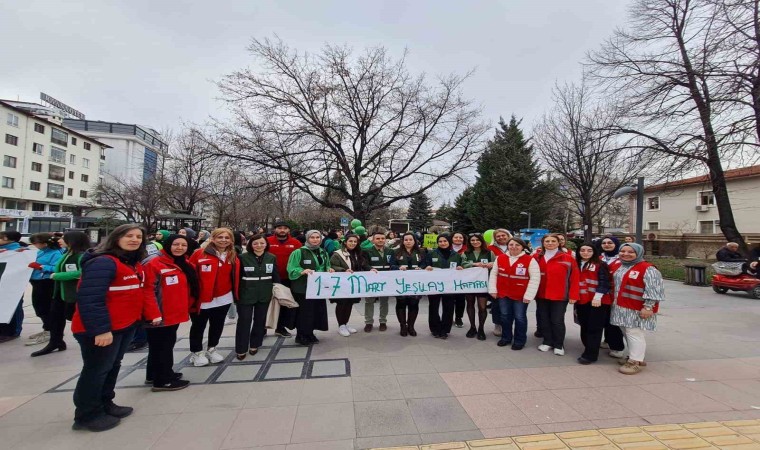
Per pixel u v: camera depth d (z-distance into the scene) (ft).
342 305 20.03
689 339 19.72
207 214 137.90
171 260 13.57
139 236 11.36
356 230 27.40
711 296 34.40
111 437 10.10
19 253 18.60
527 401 12.20
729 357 16.78
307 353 17.04
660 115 44.04
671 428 10.53
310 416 11.19
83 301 10.11
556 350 16.96
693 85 41.63
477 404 11.96
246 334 16.19
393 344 18.48
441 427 10.56
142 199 96.63
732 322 23.73
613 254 18.70
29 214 147.02
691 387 13.41
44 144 169.27
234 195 71.77
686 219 110.22
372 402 12.09
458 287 19.34
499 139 116.37
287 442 9.82
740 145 38.63
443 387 13.28
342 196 66.49
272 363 15.74
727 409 11.72
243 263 16.34
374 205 57.82
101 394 10.85
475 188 120.78
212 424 10.75
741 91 35.22
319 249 19.90
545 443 9.78
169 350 13.11
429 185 56.44
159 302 12.68
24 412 11.56
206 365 15.47
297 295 18.37
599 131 55.47
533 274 17.06
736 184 97.81
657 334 20.75
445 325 19.44
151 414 11.36
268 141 50.08
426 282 19.24
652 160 46.09
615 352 16.78
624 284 15.15
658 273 14.49
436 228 45.44
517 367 15.35
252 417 11.14
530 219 106.11
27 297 31.19
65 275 16.37
